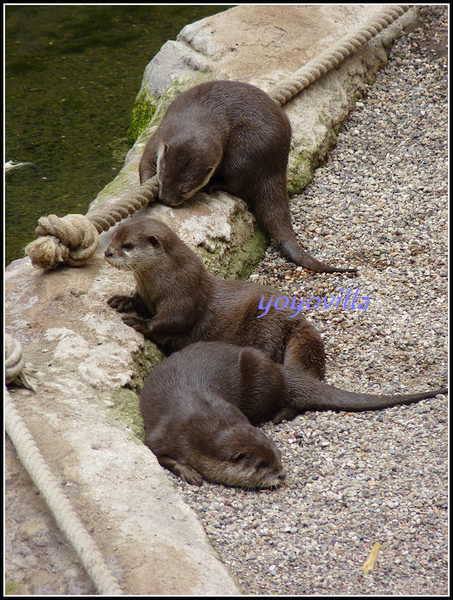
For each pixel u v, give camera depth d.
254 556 7.61
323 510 8.33
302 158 15.39
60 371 9.23
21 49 21.44
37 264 10.76
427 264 13.29
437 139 16.27
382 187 15.27
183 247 10.60
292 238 13.64
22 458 7.46
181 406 9.09
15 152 17.17
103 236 12.12
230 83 13.62
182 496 8.41
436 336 11.60
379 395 10.12
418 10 19.36
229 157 13.42
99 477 7.68
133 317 10.48
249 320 10.91
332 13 19.09
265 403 9.88
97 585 6.39
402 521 8.09
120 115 18.69
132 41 21.94
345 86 17.17
